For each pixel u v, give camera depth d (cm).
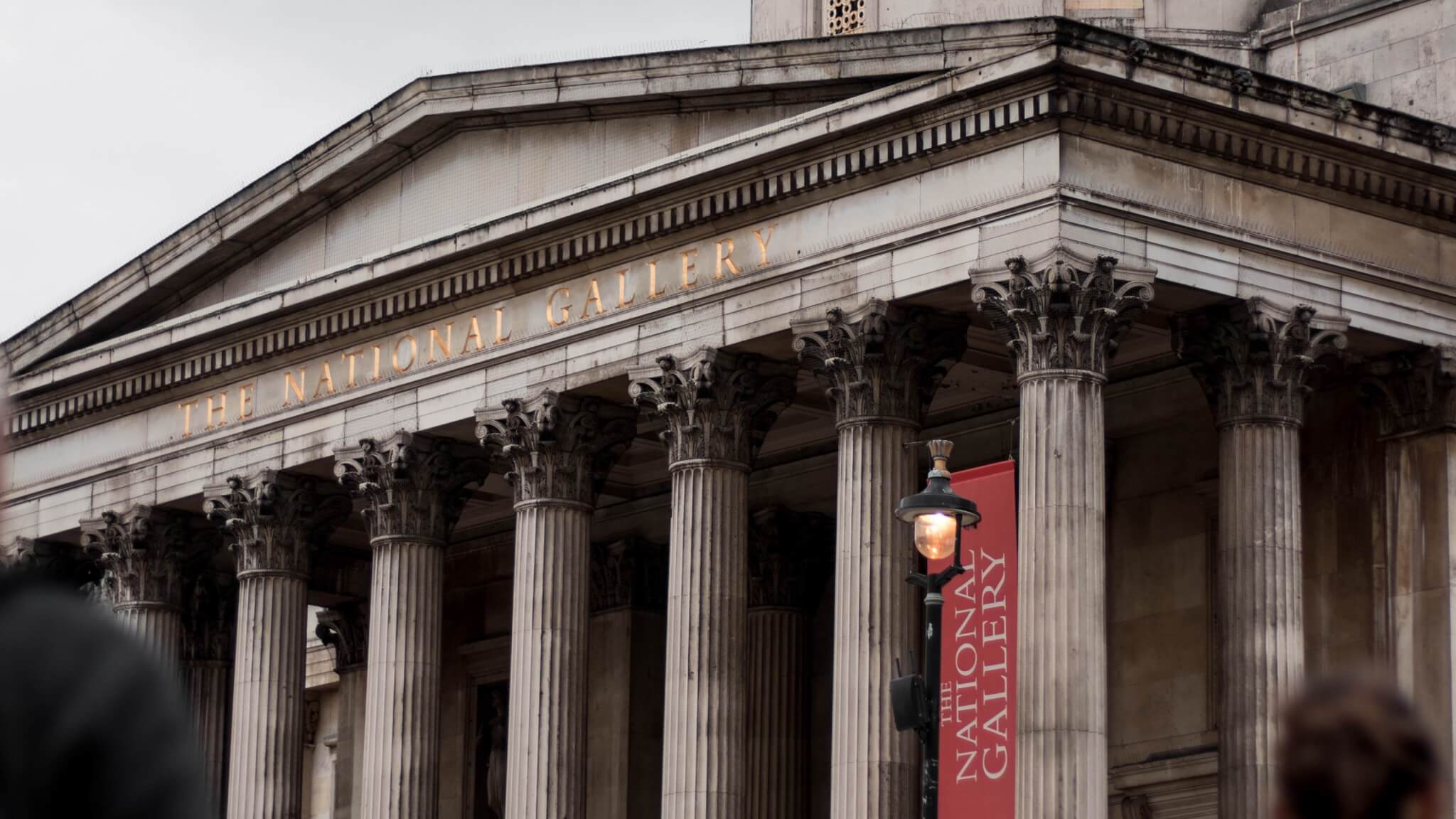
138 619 6247
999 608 4169
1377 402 4734
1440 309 4644
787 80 4747
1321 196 4497
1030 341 4197
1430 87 5281
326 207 5831
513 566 6881
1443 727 4547
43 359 6525
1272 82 4319
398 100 5488
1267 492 4362
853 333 4506
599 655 6500
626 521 6519
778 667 6050
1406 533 4666
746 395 4831
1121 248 4222
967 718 4194
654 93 4988
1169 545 5231
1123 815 5231
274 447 5850
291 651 5859
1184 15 5728
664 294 4934
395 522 5512
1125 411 5322
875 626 4422
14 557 6556
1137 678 5247
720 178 4772
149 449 6228
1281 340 4378
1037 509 4147
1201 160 4338
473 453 5584
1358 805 529
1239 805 4288
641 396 4931
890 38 4591
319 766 8606
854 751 4406
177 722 493
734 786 4753
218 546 6369
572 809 5091
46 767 481
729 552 4812
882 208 4512
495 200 5397
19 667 488
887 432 4488
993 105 4272
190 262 6084
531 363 5219
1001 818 4112
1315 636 4831
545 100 5181
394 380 5541
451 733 6956
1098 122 4206
